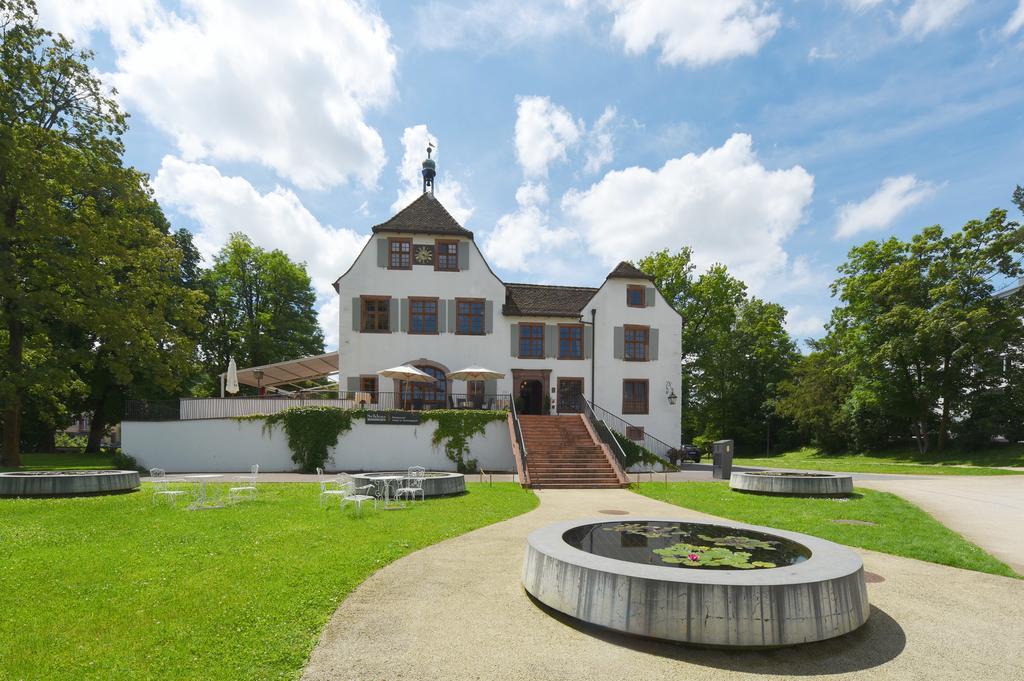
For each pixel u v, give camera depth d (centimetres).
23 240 2127
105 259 2300
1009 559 852
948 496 1488
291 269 4184
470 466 2339
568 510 1288
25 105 2136
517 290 3119
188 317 2602
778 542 711
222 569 725
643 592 519
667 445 2897
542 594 606
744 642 497
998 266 2956
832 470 2508
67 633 519
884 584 727
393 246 2784
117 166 2286
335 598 626
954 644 533
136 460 2245
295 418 2278
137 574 700
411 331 2753
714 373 4275
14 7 2075
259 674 448
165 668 454
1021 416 2936
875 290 3294
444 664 472
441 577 722
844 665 484
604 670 465
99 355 2923
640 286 2977
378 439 2317
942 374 3116
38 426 3409
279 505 1258
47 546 852
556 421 2377
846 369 3591
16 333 2150
